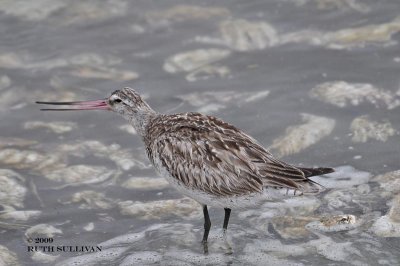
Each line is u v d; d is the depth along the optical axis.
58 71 19.28
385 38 19.58
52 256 13.64
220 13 21.16
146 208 14.84
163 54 19.75
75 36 20.56
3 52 19.95
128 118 15.04
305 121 16.95
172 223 14.48
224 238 13.95
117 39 20.41
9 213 14.74
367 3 21.05
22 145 16.83
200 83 18.64
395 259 13.02
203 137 13.30
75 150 16.69
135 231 14.26
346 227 13.85
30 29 20.81
